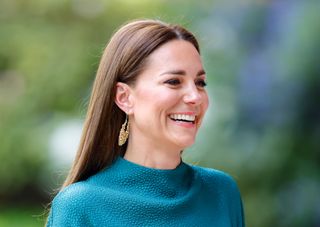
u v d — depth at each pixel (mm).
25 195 16062
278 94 9836
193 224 3434
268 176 10016
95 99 3439
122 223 3318
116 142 3500
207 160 10242
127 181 3412
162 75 3238
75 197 3340
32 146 15359
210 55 10711
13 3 15836
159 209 3352
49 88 15375
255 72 10102
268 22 10227
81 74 15383
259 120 10133
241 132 10250
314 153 9914
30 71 15438
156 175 3400
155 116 3270
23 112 15531
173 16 11688
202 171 3688
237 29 10609
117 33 3402
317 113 9820
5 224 14531
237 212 3791
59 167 14961
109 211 3330
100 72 3422
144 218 3342
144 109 3293
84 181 3457
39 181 15875
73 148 15047
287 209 9938
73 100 15438
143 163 3436
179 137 3271
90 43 15625
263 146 9992
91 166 3518
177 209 3396
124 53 3326
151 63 3270
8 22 15859
